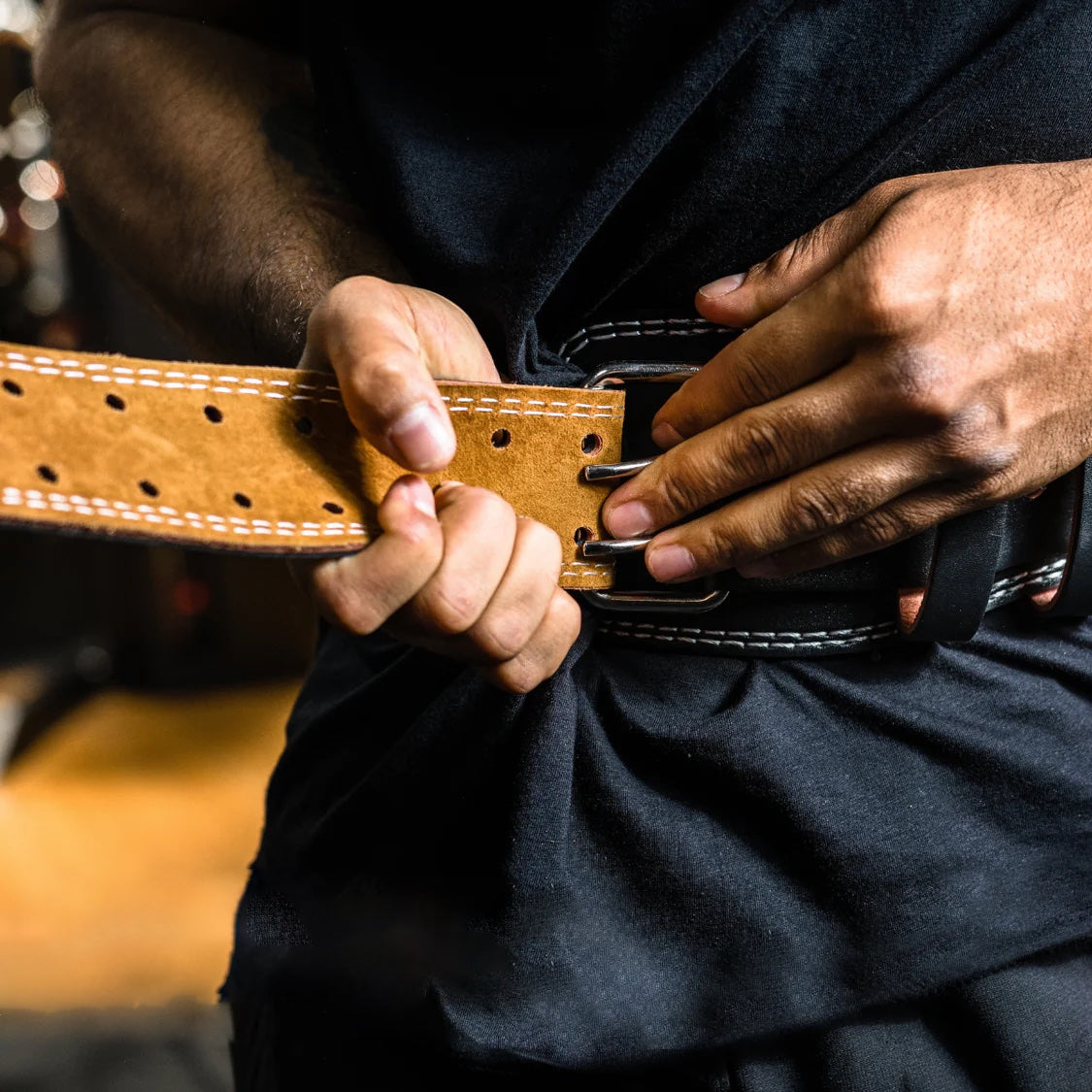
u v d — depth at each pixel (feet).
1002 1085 2.01
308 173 2.16
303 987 2.10
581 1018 1.86
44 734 9.71
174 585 10.87
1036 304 1.62
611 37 1.78
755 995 1.90
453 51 1.95
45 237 10.32
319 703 2.37
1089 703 2.11
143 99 2.30
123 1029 5.20
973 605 1.86
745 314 1.81
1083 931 2.06
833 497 1.69
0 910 6.37
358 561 1.48
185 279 2.18
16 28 9.68
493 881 1.84
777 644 1.91
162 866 7.08
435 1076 2.03
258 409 1.47
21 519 1.28
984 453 1.67
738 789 1.87
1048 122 1.86
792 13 1.76
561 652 1.65
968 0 1.80
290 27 2.47
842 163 1.83
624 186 1.75
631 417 1.88
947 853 1.94
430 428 1.40
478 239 1.88
